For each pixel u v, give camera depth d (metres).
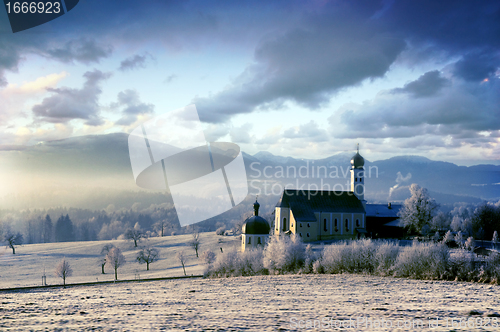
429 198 101.25
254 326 12.23
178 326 12.15
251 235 87.44
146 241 137.50
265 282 35.56
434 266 35.19
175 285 40.38
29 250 129.62
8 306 19.62
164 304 19.70
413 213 99.81
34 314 15.59
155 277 77.75
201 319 13.84
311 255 49.06
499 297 22.52
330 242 90.38
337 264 42.62
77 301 22.50
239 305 18.95
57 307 18.62
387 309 16.72
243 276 48.31
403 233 103.44
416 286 29.39
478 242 92.31
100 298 24.92
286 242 50.06
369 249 42.41
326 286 30.34
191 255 111.75
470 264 34.44
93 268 101.62
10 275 92.00
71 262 109.56
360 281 33.50
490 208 113.38
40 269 99.94
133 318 14.09
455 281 32.56
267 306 18.36
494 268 32.41
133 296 26.09
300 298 22.38
